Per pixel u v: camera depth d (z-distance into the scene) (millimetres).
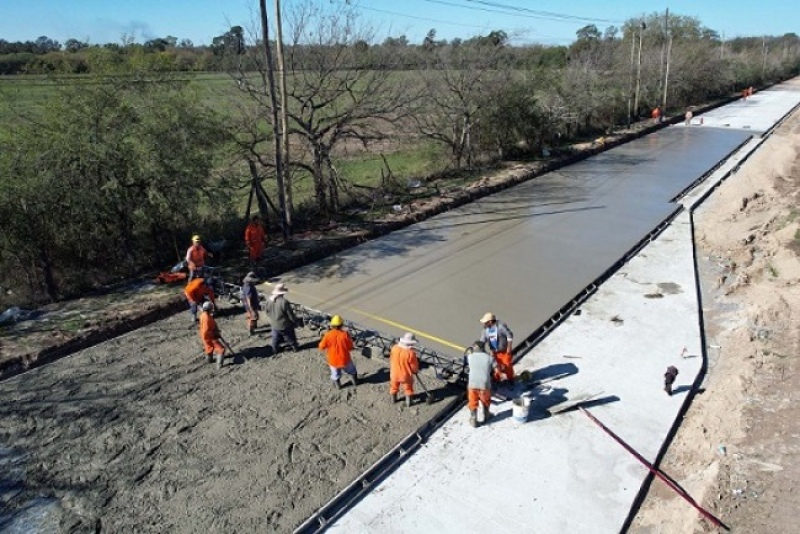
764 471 7352
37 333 11297
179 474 7855
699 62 49969
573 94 31391
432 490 7566
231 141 15836
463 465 8000
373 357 10672
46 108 13062
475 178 23328
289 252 15383
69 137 12594
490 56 24906
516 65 27688
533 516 7102
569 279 13930
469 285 13656
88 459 8156
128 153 13250
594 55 39156
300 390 9703
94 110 13062
